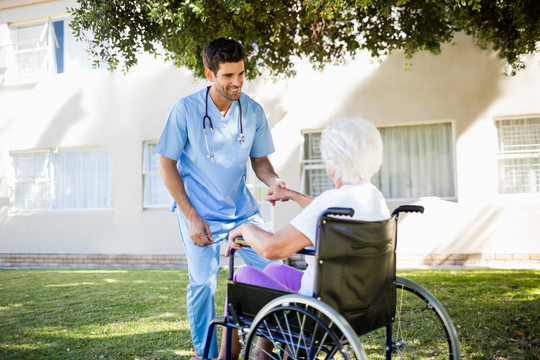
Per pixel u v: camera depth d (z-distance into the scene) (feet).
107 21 13.85
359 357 5.12
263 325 6.09
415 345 9.93
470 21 17.71
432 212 23.27
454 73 23.24
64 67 29.73
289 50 17.29
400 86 23.90
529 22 14.38
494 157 22.81
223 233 8.70
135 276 22.16
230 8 12.69
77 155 29.76
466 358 9.12
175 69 27.27
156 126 27.61
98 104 28.81
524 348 9.55
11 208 30.48
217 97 8.46
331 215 5.88
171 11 13.66
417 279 18.13
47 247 29.45
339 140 6.04
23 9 30.14
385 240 6.25
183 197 8.41
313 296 5.67
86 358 9.74
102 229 28.43
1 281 21.93
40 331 12.08
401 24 17.35
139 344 10.68
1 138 30.53
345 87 24.50
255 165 9.68
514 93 22.54
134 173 27.91
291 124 25.03
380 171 24.58
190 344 10.60
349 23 16.63
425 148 24.12
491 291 15.16
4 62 30.63
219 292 16.83
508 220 22.44
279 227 25.11
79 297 16.80
